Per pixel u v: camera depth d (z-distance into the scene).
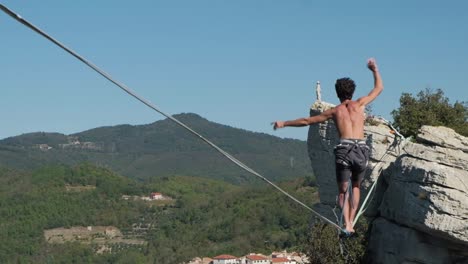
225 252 144.38
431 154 40.62
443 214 38.47
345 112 13.12
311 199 147.00
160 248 174.12
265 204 159.88
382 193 45.34
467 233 37.88
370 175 45.47
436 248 40.31
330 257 47.84
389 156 45.16
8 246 187.50
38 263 179.25
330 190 49.69
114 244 191.88
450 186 38.66
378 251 44.84
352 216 13.09
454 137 41.00
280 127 13.21
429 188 39.25
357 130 12.99
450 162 39.94
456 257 39.97
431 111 54.00
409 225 41.19
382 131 45.75
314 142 50.62
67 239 197.75
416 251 40.84
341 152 12.95
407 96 55.88
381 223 44.69
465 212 38.16
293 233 137.12
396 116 54.97
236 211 168.88
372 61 13.44
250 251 139.00
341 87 13.33
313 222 51.16
